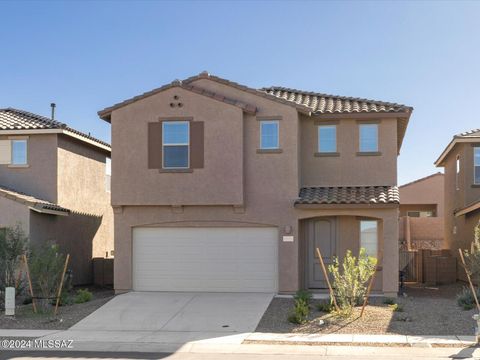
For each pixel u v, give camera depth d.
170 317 15.46
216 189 18.59
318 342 12.45
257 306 16.50
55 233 21.83
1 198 19.88
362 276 15.11
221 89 19.27
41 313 16.17
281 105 18.94
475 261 15.82
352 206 18.11
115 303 17.22
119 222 19.34
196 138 18.73
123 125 19.06
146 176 18.89
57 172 22.11
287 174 18.78
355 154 20.05
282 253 18.66
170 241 19.27
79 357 11.39
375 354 11.32
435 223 35.03
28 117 23.94
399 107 19.88
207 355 11.45
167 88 18.89
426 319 14.48
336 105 20.94
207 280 19.08
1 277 17.05
